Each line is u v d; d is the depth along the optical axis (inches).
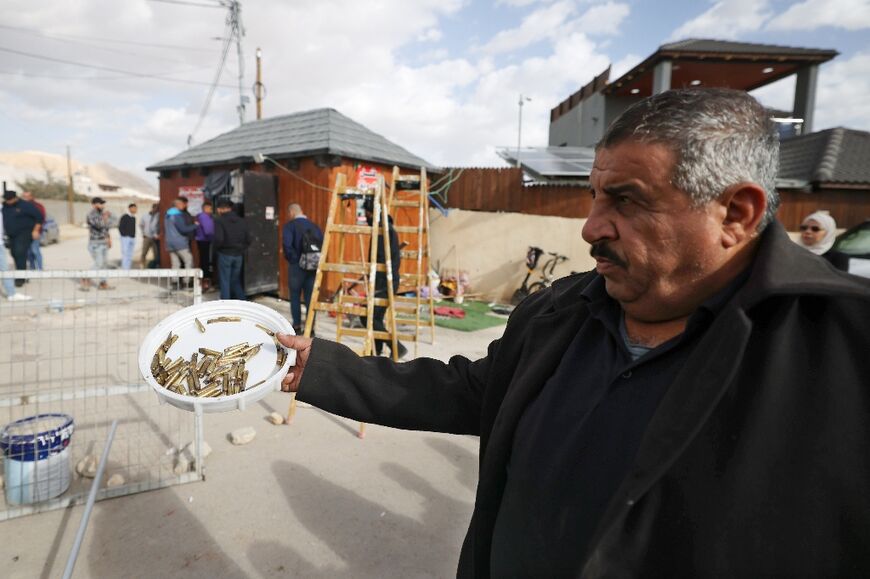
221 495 121.3
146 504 116.6
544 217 391.5
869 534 25.0
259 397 48.3
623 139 31.0
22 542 102.4
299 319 271.0
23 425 120.5
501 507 38.1
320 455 142.9
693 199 29.5
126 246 447.5
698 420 27.6
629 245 31.7
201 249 409.7
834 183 365.4
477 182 426.0
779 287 27.1
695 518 28.1
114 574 94.9
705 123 29.0
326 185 346.9
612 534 29.1
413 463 141.1
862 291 25.7
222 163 402.9
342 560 101.4
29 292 347.6
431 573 99.2
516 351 45.0
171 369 49.8
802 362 27.7
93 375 200.5
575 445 33.7
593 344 38.1
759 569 26.5
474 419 49.8
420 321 294.0
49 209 1796.3
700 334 31.5
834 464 25.6
